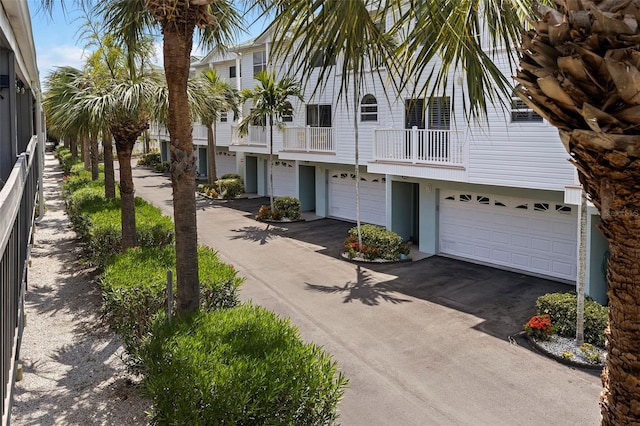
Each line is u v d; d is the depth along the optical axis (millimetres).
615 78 2434
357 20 3172
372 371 8047
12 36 9039
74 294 11273
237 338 5551
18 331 7613
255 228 20203
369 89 16672
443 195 15617
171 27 6254
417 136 14391
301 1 3139
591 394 7344
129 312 7387
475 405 7035
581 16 2570
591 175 2869
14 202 6078
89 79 11320
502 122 12375
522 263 13773
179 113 6445
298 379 4883
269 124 21969
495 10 4336
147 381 5453
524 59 2893
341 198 21734
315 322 10219
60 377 7492
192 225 6594
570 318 9180
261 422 4648
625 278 2938
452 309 10914
